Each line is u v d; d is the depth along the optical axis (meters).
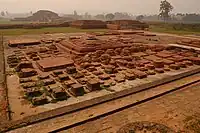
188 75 16.45
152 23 77.44
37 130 8.64
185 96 12.38
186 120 9.52
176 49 28.06
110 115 10.12
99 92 13.27
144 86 13.56
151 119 9.63
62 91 12.27
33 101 11.36
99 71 17.59
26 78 15.84
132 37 39.50
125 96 12.20
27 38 37.94
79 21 62.88
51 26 63.59
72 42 27.89
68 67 17.80
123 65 19.64
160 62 19.05
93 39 29.72
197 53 25.53
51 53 25.25
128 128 8.85
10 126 8.77
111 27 59.47
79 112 10.28
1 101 11.34
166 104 11.27
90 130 8.80
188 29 60.12
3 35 41.97
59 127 8.85
